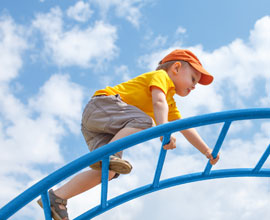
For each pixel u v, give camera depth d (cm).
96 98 228
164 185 230
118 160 194
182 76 250
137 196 225
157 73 231
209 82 260
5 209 180
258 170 241
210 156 228
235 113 196
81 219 215
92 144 230
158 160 207
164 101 218
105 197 209
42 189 183
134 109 222
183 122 190
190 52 260
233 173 240
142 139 187
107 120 219
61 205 213
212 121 194
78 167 184
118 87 237
